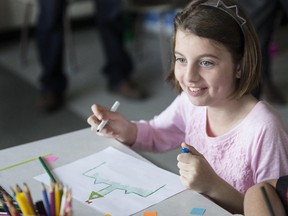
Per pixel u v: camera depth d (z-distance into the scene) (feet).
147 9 10.66
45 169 3.10
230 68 3.07
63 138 3.62
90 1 14.21
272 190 2.51
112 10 9.78
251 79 3.20
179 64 3.12
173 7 10.63
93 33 15.28
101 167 3.13
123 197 2.74
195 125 3.70
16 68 12.07
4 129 8.76
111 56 10.05
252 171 3.34
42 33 9.57
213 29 2.93
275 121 3.26
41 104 9.57
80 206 2.65
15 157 3.29
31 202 2.18
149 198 2.72
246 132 3.31
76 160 3.24
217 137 3.47
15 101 10.00
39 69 11.96
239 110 3.38
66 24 12.30
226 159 3.45
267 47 8.80
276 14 8.64
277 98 9.32
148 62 12.32
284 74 10.92
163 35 13.43
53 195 2.21
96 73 11.60
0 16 14.37
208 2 3.12
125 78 10.13
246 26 3.10
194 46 2.96
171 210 2.59
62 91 9.84
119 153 3.34
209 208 2.60
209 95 3.10
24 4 14.49
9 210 2.29
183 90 3.44
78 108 9.63
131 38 14.08
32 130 8.72
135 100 9.91
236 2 3.17
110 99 10.01
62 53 9.72
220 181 2.87
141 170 3.08
